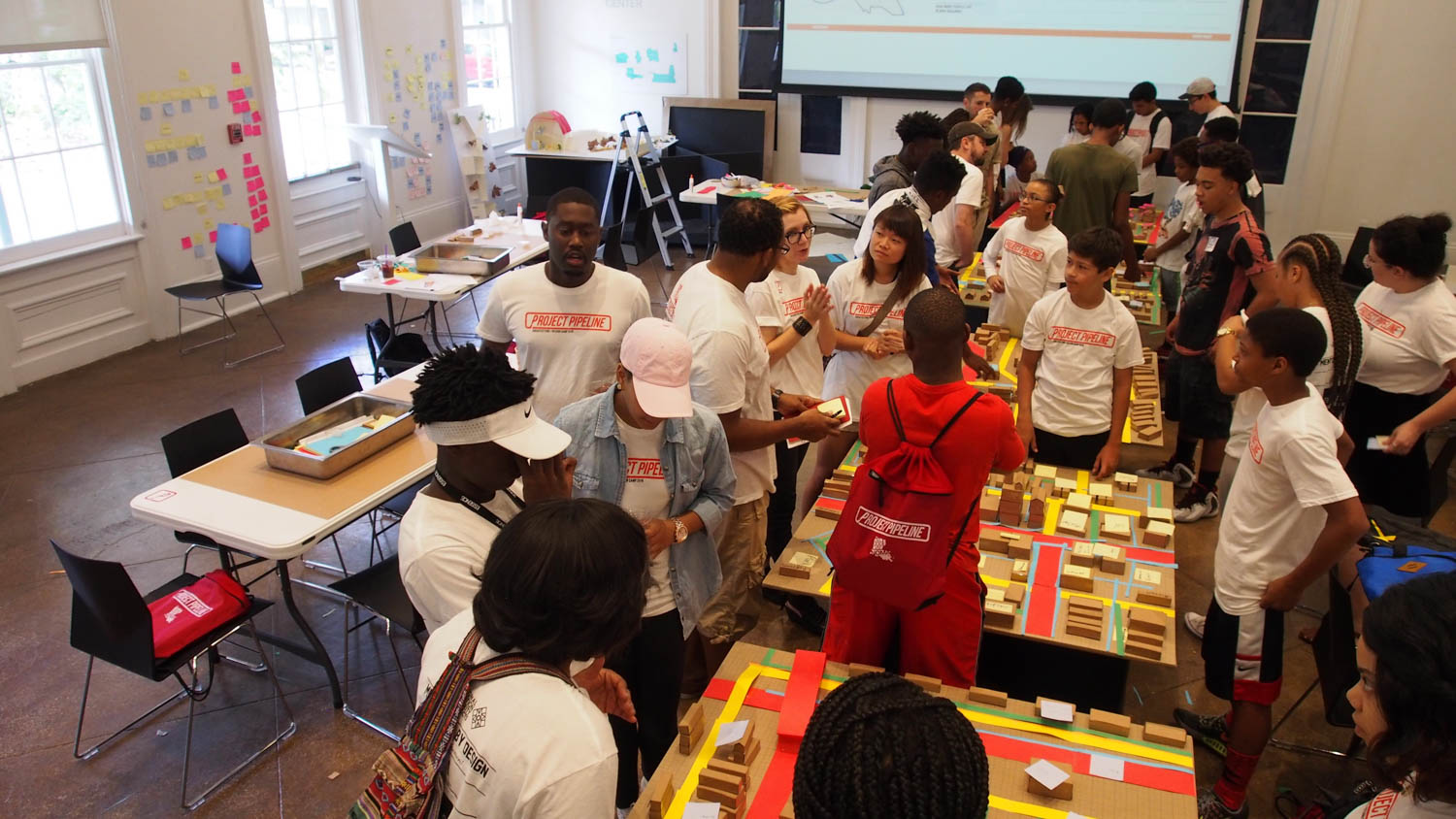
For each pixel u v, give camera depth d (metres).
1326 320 2.89
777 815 1.61
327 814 2.68
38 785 2.76
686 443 2.12
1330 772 2.78
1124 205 5.15
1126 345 3.35
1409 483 3.28
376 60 7.61
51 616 3.50
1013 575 2.53
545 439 1.61
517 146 9.47
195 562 3.85
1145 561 2.60
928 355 2.06
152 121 5.93
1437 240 3.09
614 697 1.55
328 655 3.30
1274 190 7.78
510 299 2.81
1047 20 7.95
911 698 0.97
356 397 3.33
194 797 2.73
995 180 6.38
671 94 9.13
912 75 8.41
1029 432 3.29
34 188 5.43
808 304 2.92
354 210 7.80
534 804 1.15
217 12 6.25
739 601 2.79
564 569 1.16
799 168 9.07
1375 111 7.32
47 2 5.21
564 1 9.16
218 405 5.27
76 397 5.34
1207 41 7.59
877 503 2.10
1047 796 1.66
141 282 6.04
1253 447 2.41
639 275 7.79
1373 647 1.24
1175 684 3.17
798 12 8.50
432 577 1.58
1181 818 1.62
